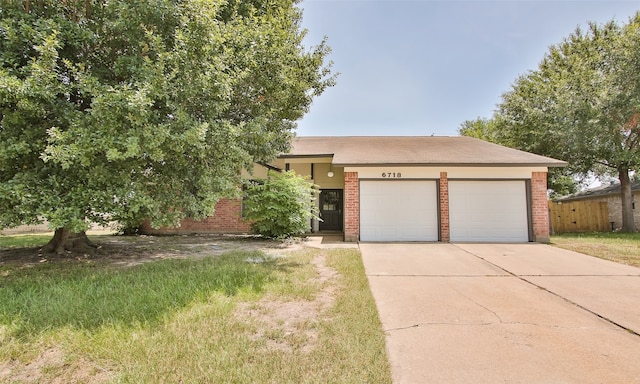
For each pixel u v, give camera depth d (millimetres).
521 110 17891
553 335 3443
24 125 5082
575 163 15500
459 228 10883
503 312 4125
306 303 4320
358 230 10875
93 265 6590
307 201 11008
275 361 2771
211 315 3729
